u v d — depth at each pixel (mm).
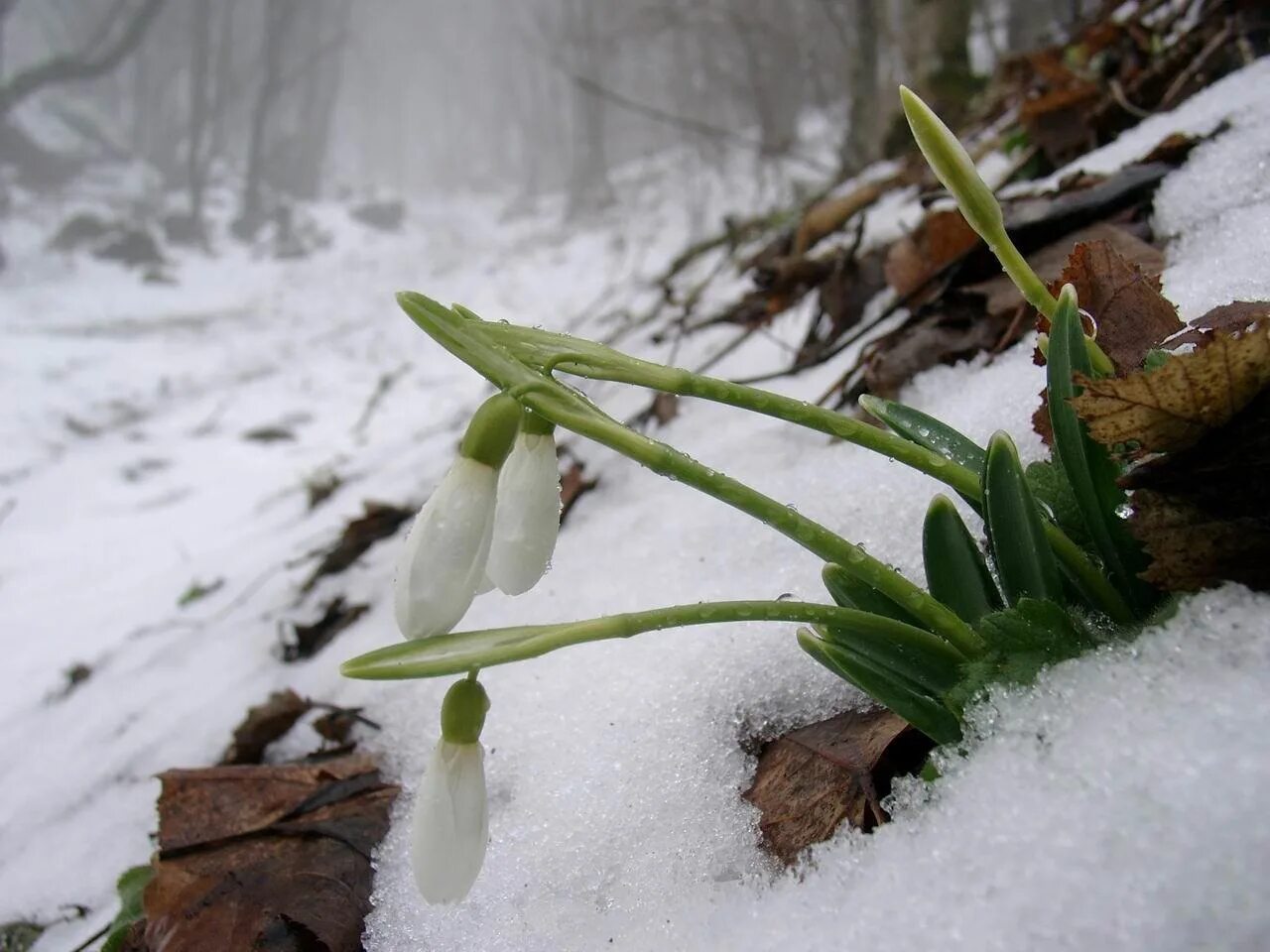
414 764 233
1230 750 115
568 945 163
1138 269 182
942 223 321
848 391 296
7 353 1540
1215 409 130
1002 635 142
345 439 908
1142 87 397
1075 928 109
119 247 3062
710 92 2783
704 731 193
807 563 231
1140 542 145
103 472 854
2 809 301
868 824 156
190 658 358
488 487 134
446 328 136
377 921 184
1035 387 227
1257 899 101
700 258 763
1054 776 127
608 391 434
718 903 156
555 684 228
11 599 556
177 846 208
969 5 758
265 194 4777
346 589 362
